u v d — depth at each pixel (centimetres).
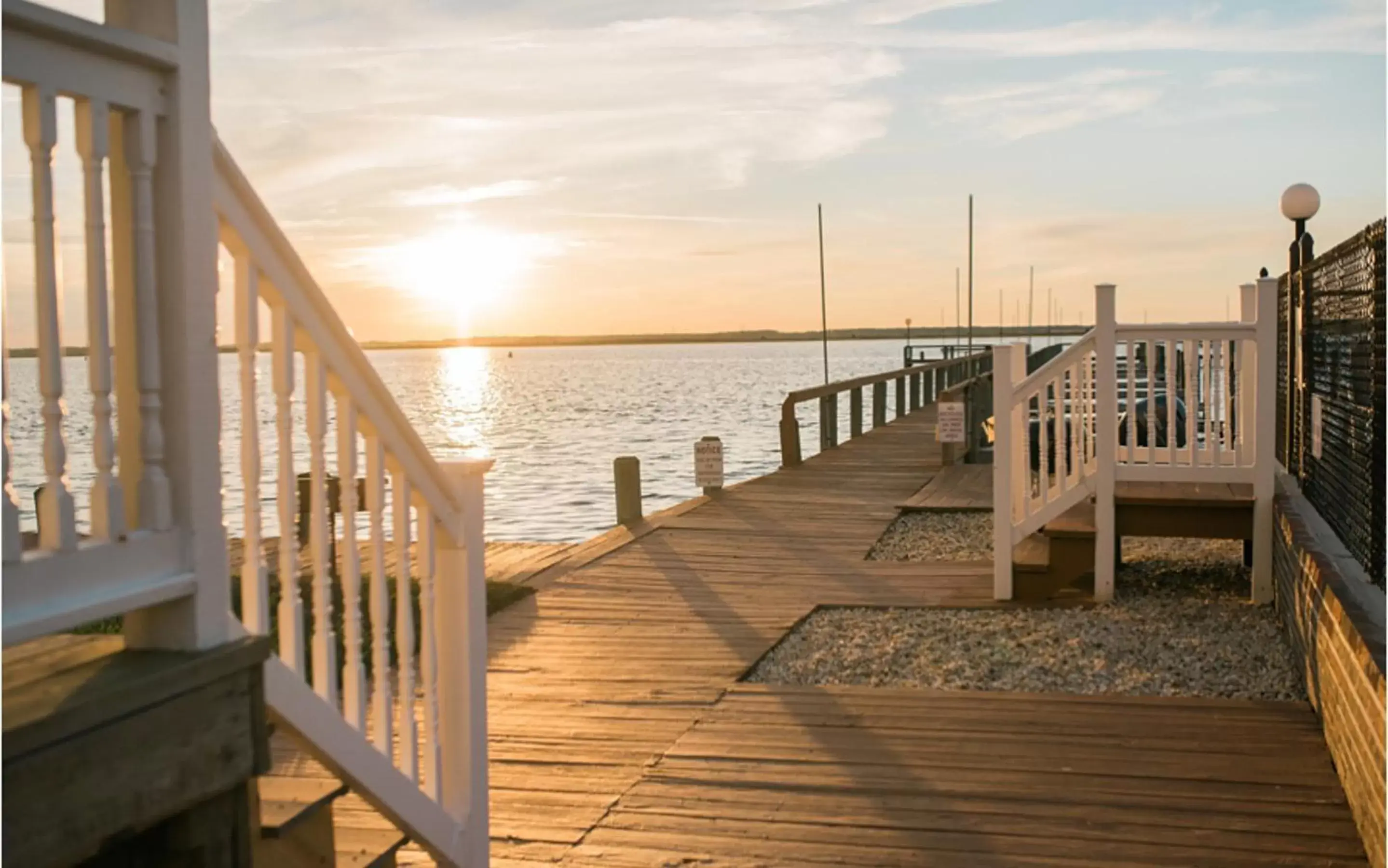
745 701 546
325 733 280
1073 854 378
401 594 322
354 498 296
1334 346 577
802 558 873
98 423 216
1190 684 549
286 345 266
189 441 231
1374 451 467
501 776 458
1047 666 584
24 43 195
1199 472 691
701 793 437
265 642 245
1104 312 690
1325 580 459
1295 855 372
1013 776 443
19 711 200
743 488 1217
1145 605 698
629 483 1055
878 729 500
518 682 582
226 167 241
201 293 232
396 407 308
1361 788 382
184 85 226
